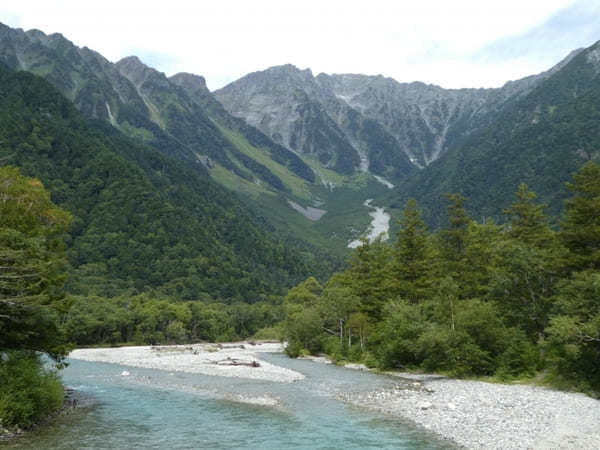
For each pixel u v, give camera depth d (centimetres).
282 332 10888
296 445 2469
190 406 3616
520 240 6650
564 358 4059
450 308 5512
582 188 4825
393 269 7619
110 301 14900
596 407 3219
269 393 4244
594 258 4550
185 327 14888
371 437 2622
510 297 5256
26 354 3256
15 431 2636
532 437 2475
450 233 7388
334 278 10831
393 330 5953
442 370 5459
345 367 6638
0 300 2595
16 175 3431
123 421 3045
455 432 2677
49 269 3047
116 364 7362
